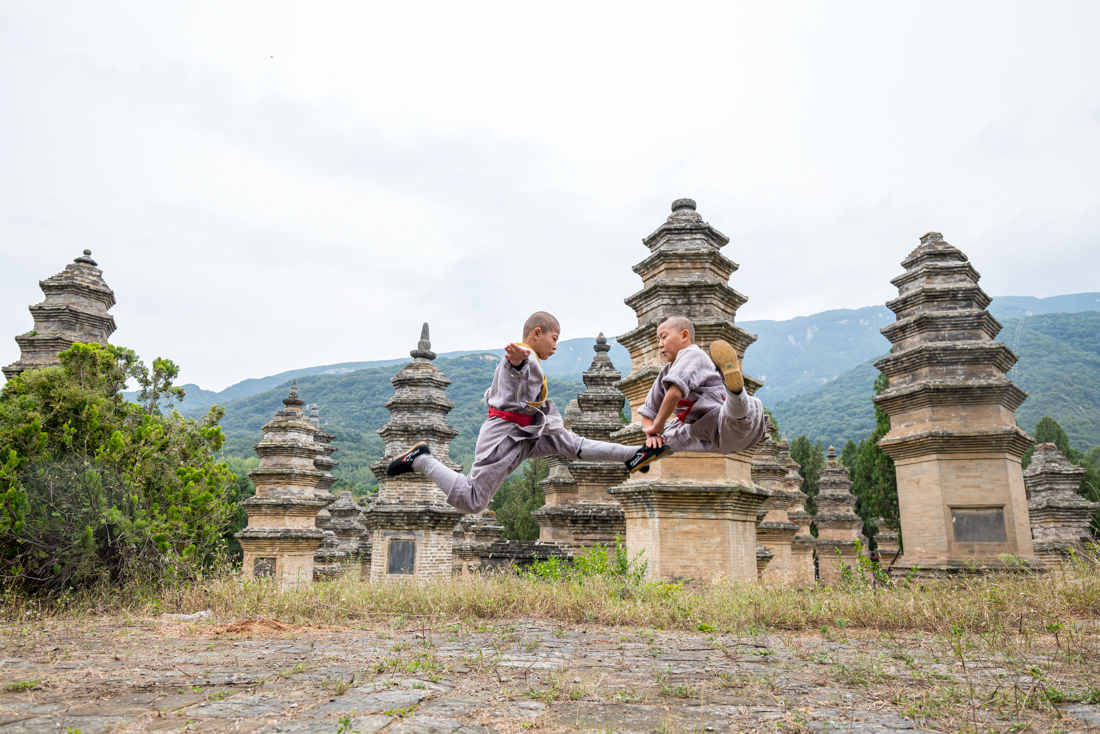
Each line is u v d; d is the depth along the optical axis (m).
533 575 12.72
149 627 8.95
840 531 35.91
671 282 14.66
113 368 13.52
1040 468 23.12
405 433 21.06
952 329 16.91
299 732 3.98
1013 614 8.83
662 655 6.87
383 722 4.15
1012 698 4.98
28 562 11.03
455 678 5.56
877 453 37.06
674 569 13.15
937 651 7.13
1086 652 6.45
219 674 5.72
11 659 6.56
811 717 4.58
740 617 9.15
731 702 4.97
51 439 12.08
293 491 22.86
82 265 18.72
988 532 15.52
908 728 4.32
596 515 22.27
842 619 8.62
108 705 4.68
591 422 23.42
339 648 7.13
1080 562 11.71
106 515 11.47
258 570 21.95
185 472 12.71
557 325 5.38
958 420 16.11
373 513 20.08
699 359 5.27
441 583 12.30
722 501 13.34
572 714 4.52
